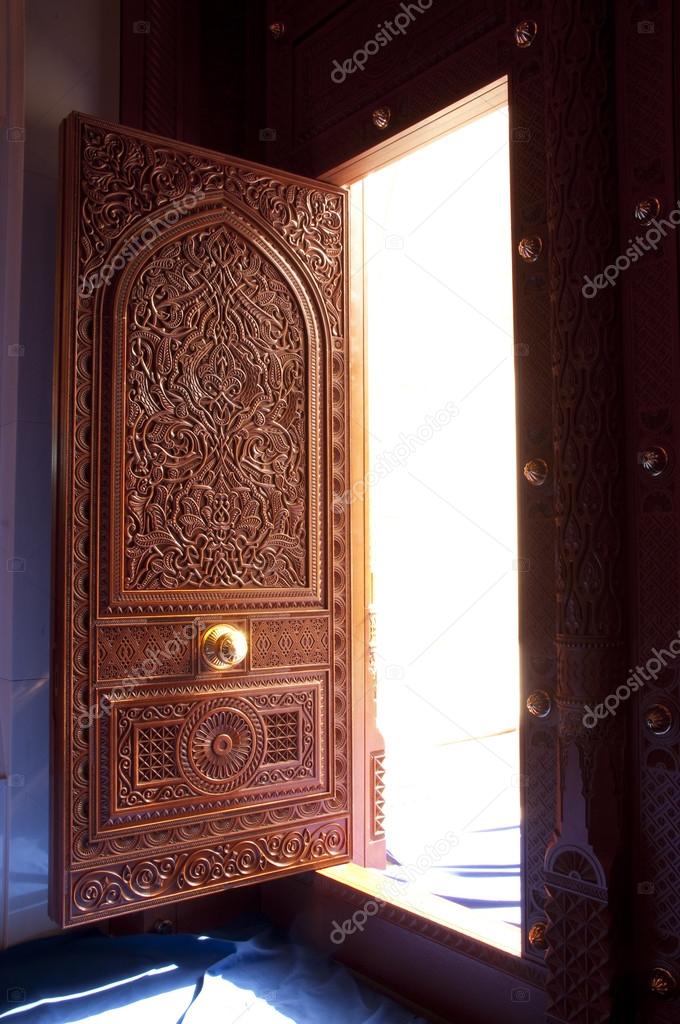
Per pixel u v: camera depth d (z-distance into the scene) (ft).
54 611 7.14
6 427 8.28
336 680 8.59
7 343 8.29
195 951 8.16
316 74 8.95
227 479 7.97
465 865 9.69
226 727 7.84
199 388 7.86
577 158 6.08
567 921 5.93
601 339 5.99
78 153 7.30
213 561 7.85
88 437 7.26
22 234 8.29
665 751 5.80
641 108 5.99
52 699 7.11
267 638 8.14
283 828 8.13
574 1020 5.87
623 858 5.88
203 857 7.63
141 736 7.39
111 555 7.29
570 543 6.04
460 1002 7.07
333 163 8.68
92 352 7.30
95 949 8.09
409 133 7.95
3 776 8.03
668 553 5.79
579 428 6.02
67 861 6.93
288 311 8.46
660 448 5.82
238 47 9.71
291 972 7.83
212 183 8.02
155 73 9.05
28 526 8.25
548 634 6.60
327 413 8.66
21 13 8.29
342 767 8.58
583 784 5.88
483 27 7.27
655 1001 5.80
